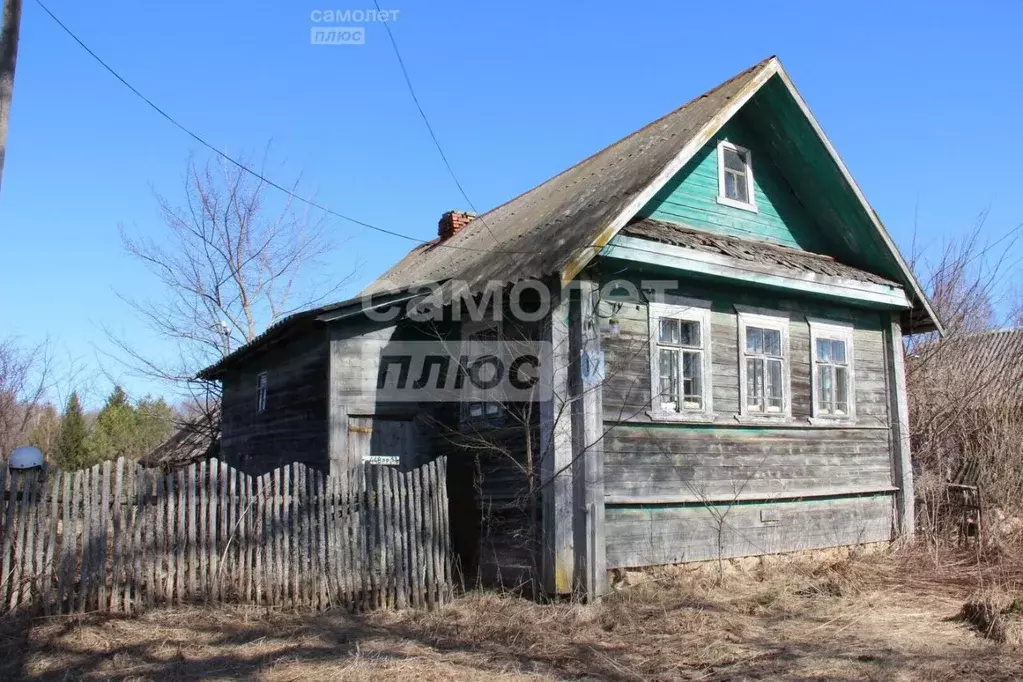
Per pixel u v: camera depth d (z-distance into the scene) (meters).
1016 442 13.70
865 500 13.01
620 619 8.48
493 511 10.64
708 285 11.25
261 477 8.65
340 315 11.97
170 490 8.35
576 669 6.87
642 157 11.86
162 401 29.30
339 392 12.01
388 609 8.86
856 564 11.59
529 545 9.76
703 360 11.00
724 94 11.80
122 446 25.84
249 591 8.45
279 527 8.63
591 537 9.27
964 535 13.04
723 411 11.12
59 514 8.07
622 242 9.76
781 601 9.41
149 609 8.08
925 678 6.45
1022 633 7.66
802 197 13.27
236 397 17.86
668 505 10.37
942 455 14.91
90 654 6.87
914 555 12.33
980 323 20.72
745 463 11.31
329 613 8.49
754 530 11.29
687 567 10.45
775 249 12.47
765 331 11.98
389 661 6.87
